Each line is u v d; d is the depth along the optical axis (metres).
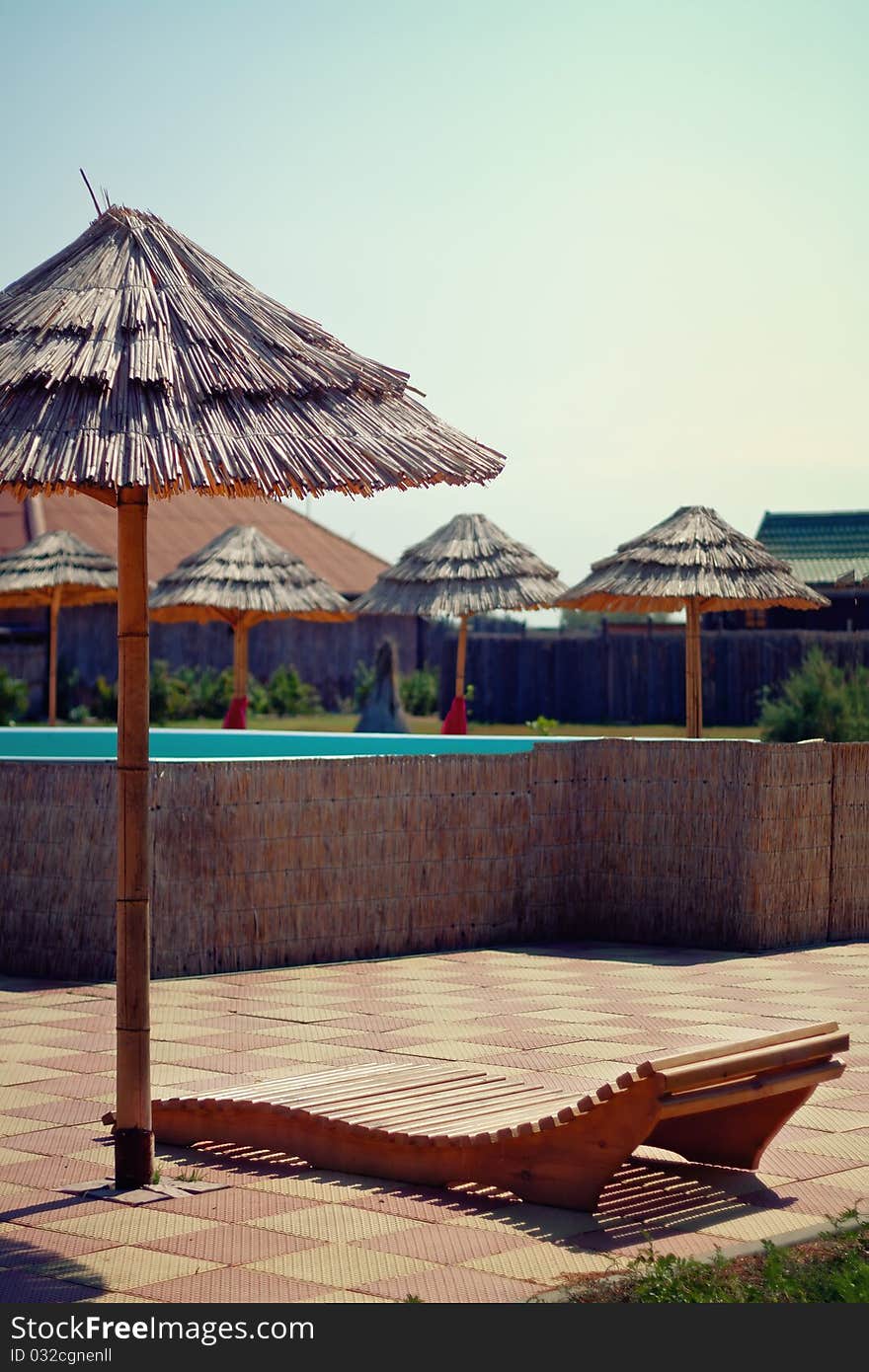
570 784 11.31
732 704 27.20
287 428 5.25
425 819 10.64
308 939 10.10
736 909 10.75
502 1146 5.29
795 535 28.16
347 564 36.41
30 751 17.61
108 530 33.56
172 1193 5.34
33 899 9.71
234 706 21.62
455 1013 8.41
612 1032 7.86
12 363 5.12
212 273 5.78
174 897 9.55
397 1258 4.68
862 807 11.26
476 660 29.81
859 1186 5.39
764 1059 5.25
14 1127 6.22
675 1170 5.63
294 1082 6.36
